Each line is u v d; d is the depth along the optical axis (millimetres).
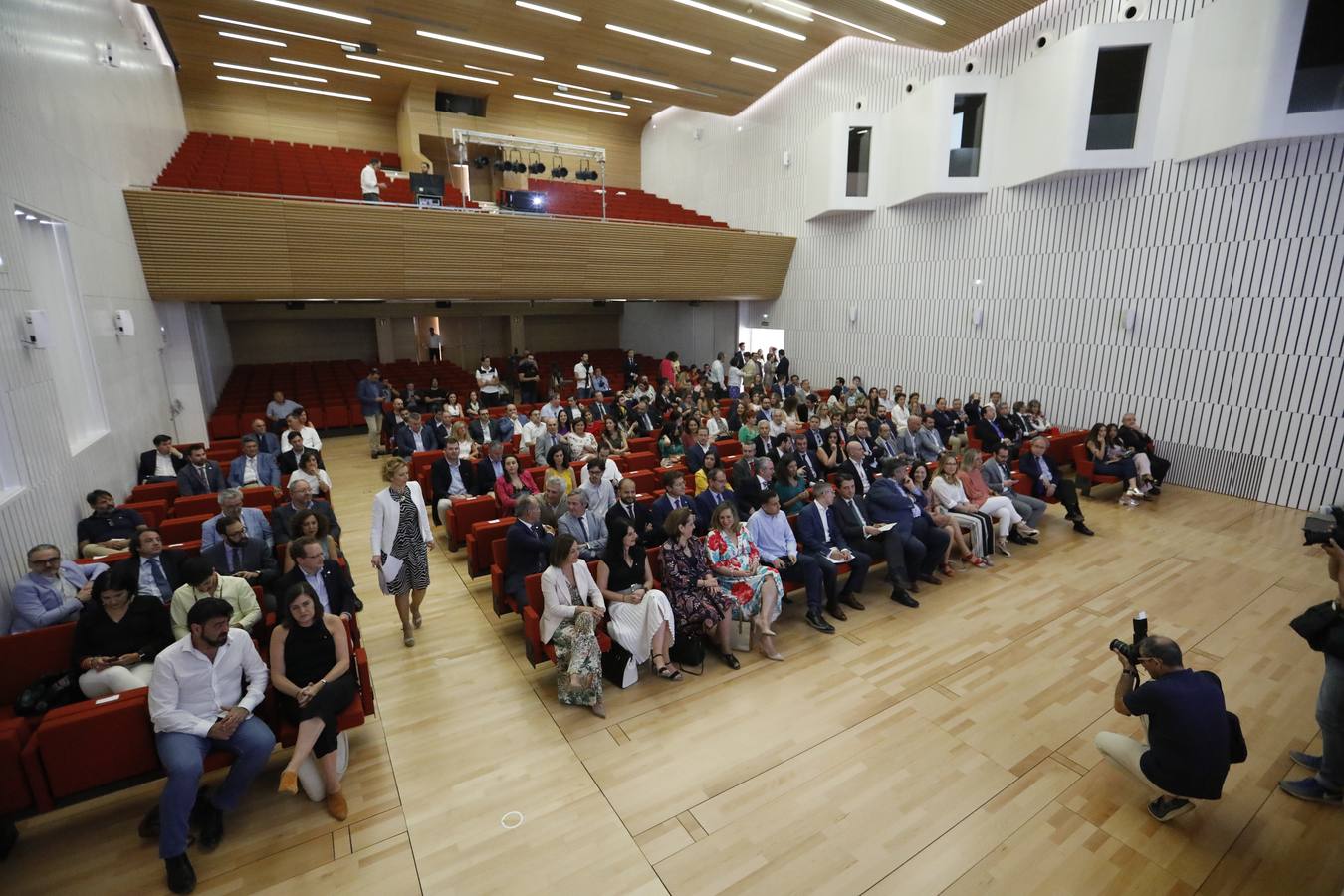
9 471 4395
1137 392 9930
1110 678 4645
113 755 3133
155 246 9352
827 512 5852
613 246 13469
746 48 13211
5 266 4539
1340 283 7809
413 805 3459
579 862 3084
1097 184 10047
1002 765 3764
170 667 3123
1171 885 2957
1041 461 7809
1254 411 8711
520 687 4590
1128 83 9312
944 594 6078
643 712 4281
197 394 10719
